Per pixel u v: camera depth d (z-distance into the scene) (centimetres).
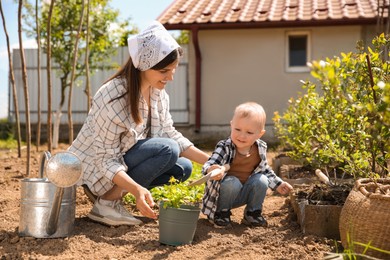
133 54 365
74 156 320
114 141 379
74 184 346
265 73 1218
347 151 443
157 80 372
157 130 414
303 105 599
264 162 404
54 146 1105
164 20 1188
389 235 301
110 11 1272
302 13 1184
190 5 1305
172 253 334
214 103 1237
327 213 373
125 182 361
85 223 399
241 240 367
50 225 347
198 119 1234
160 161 397
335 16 1138
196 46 1206
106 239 360
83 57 1308
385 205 305
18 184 570
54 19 1216
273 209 468
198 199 432
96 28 1238
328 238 373
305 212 376
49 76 647
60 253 330
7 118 1410
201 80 1238
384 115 250
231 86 1229
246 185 400
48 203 350
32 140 1363
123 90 377
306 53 1212
